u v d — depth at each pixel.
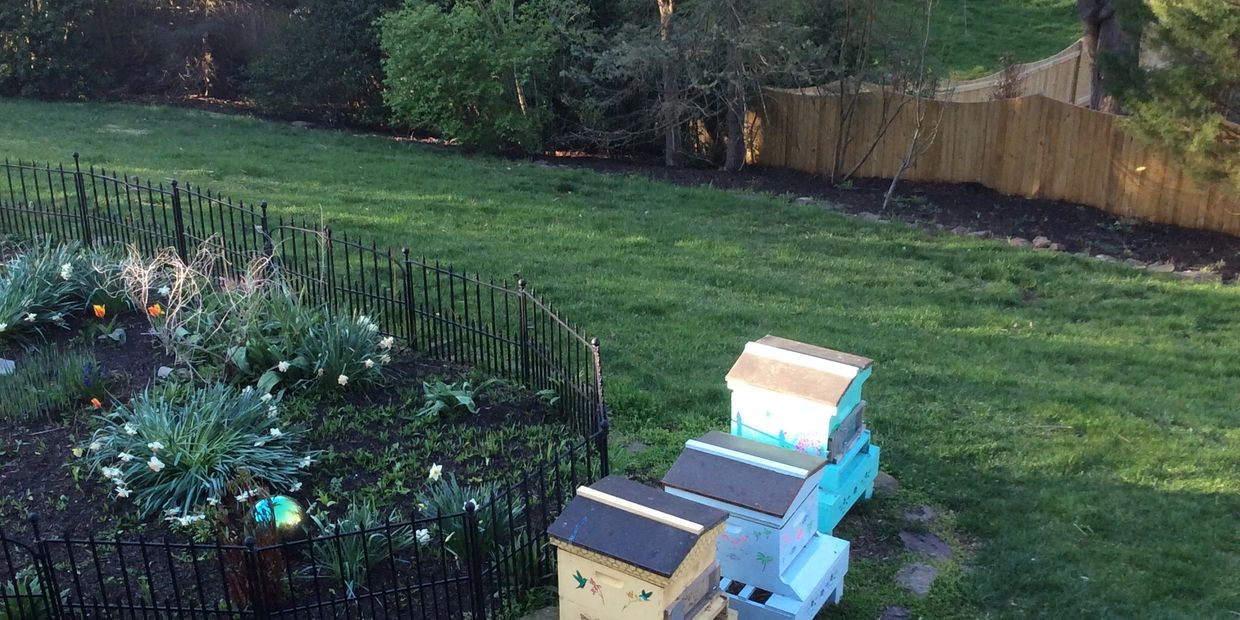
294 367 6.86
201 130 18.48
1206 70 12.47
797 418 5.51
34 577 4.72
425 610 4.67
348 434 6.39
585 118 19.64
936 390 8.18
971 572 5.52
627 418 7.17
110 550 5.04
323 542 4.96
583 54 17.95
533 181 15.88
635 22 18.81
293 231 10.23
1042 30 27.52
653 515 4.22
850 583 5.38
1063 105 15.86
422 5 18.86
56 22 21.38
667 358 8.46
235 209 12.12
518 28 18.66
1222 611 5.20
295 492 5.67
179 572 4.88
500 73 18.59
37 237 9.51
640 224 13.50
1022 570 5.51
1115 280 12.24
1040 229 14.88
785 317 9.88
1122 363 9.38
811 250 12.88
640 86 18.75
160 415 5.72
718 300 10.30
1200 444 7.38
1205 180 13.23
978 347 9.50
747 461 4.91
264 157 16.00
